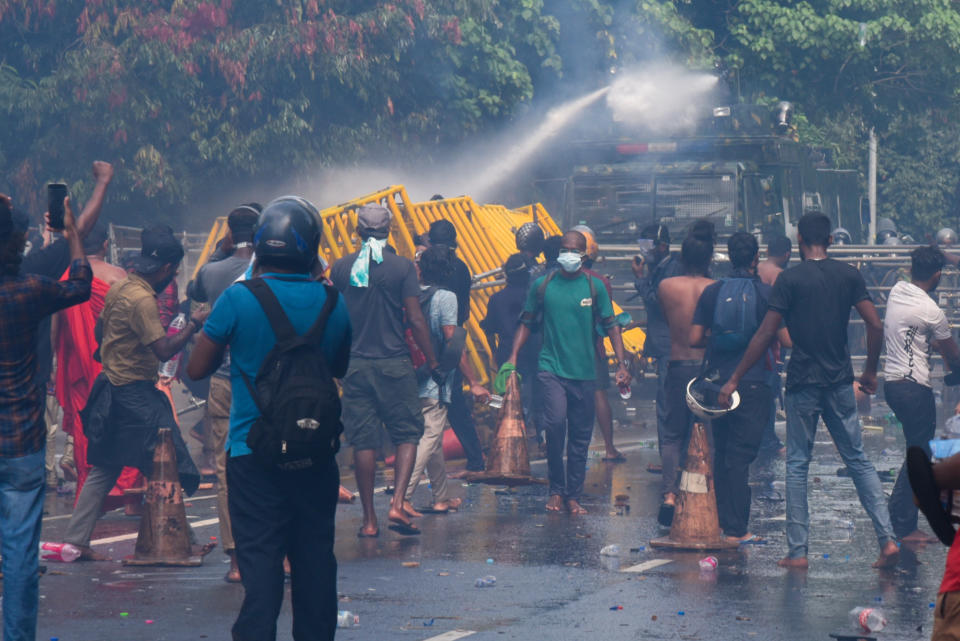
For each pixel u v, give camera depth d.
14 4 51.88
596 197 45.03
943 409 40.91
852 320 46.06
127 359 18.09
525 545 19.53
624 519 22.00
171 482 18.20
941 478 8.12
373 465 20.27
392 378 19.98
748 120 45.78
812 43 66.31
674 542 19.25
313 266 11.91
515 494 25.05
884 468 28.08
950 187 114.69
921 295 19.77
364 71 51.19
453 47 56.16
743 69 67.75
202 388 26.62
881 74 72.81
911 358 19.77
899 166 114.00
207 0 49.75
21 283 12.42
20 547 12.48
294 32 49.94
